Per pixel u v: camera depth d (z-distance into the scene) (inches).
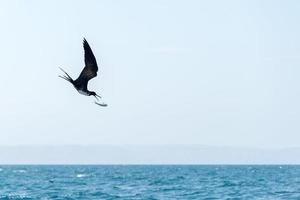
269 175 6102.4
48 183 4040.4
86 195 2746.1
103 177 5477.4
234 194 2797.7
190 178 5108.3
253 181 4325.8
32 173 7229.3
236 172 7864.2
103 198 2566.4
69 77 632.4
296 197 2600.9
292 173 7076.8
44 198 2554.1
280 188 3297.2
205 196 2669.8
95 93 633.6
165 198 2564.0
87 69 633.0
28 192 2972.4
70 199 2513.5
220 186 3553.2
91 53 633.6
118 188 3363.7
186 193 2883.9
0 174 6574.8
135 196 2684.5
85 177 5487.2
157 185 3715.6
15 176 5777.6
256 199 2495.1
